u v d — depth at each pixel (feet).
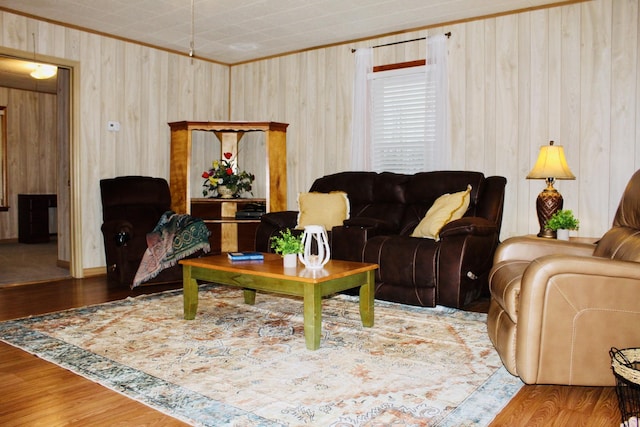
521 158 14.60
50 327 10.61
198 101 20.25
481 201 13.79
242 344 9.51
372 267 10.51
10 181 26.91
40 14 15.30
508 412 6.75
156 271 14.70
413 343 9.59
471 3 14.11
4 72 22.26
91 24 16.26
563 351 7.14
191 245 15.28
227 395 7.21
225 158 19.93
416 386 7.55
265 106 20.27
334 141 18.34
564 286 7.09
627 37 13.01
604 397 7.29
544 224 12.42
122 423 6.38
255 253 11.62
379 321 11.14
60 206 18.74
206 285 15.23
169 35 17.39
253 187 20.85
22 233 26.78
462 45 15.47
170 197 17.57
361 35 17.21
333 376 7.93
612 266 7.02
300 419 6.47
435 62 15.84
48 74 18.11
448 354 8.98
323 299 13.35
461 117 15.55
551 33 14.06
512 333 7.55
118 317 11.44
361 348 9.29
